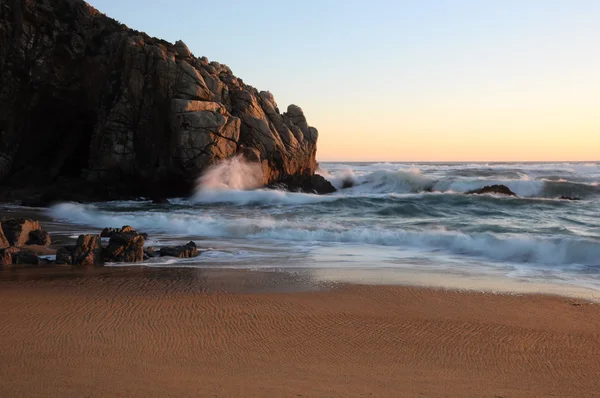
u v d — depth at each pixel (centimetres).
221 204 3569
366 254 1794
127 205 3500
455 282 1366
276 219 2577
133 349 853
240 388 709
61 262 1574
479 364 817
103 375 745
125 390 695
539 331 979
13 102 4066
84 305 1106
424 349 879
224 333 942
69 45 4122
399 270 1523
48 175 4159
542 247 1719
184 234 2248
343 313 1078
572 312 1103
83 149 4312
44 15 4078
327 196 3775
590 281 1395
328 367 795
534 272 1505
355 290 1271
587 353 869
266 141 4359
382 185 4919
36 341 882
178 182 4019
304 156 4738
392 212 2964
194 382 726
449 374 777
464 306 1142
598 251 1645
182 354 835
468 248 1859
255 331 957
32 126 4200
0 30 3950
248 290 1261
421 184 4784
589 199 4209
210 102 4106
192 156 3941
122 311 1066
